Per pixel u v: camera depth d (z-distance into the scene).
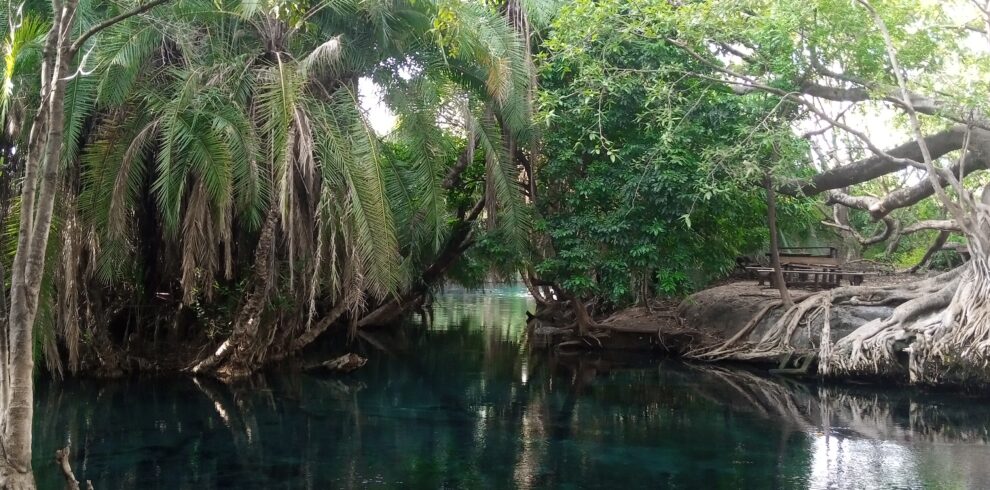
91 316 14.30
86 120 13.49
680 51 15.87
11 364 5.90
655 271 18.23
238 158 12.38
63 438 10.12
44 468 8.68
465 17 13.02
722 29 14.81
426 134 14.38
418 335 24.33
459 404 12.81
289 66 12.70
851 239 27.45
